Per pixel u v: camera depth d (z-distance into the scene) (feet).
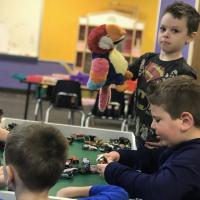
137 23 26.30
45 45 26.55
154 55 6.84
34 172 3.38
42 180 3.43
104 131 7.41
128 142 6.97
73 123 18.29
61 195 4.53
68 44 26.55
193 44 9.56
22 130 3.53
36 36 26.45
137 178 4.05
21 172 3.41
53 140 3.53
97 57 5.94
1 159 5.72
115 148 6.66
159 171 4.03
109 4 26.32
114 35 5.84
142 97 6.77
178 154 3.96
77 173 5.57
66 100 15.71
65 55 26.66
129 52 26.50
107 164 4.55
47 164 3.41
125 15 26.32
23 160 3.38
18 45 26.50
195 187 3.76
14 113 20.16
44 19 26.32
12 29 26.27
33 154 3.39
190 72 6.39
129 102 15.19
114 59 5.97
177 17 6.23
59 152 3.52
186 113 3.95
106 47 5.84
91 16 26.35
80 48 26.50
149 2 26.16
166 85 4.13
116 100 15.25
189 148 3.92
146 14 26.27
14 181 3.50
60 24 26.40
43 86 18.13
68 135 7.47
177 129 3.99
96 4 26.35
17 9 26.07
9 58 26.50
